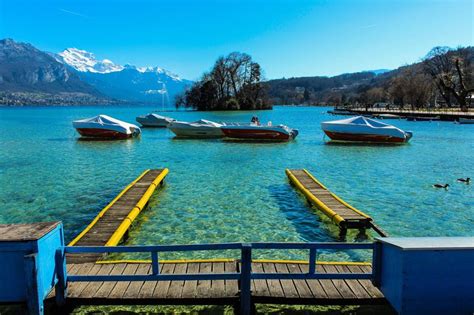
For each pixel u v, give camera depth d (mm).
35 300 4598
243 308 5117
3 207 10812
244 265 5027
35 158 19672
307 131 37406
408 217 9992
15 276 4691
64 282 5137
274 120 56938
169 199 11609
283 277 5141
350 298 5262
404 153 21531
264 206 10875
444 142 26984
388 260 4781
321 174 15453
